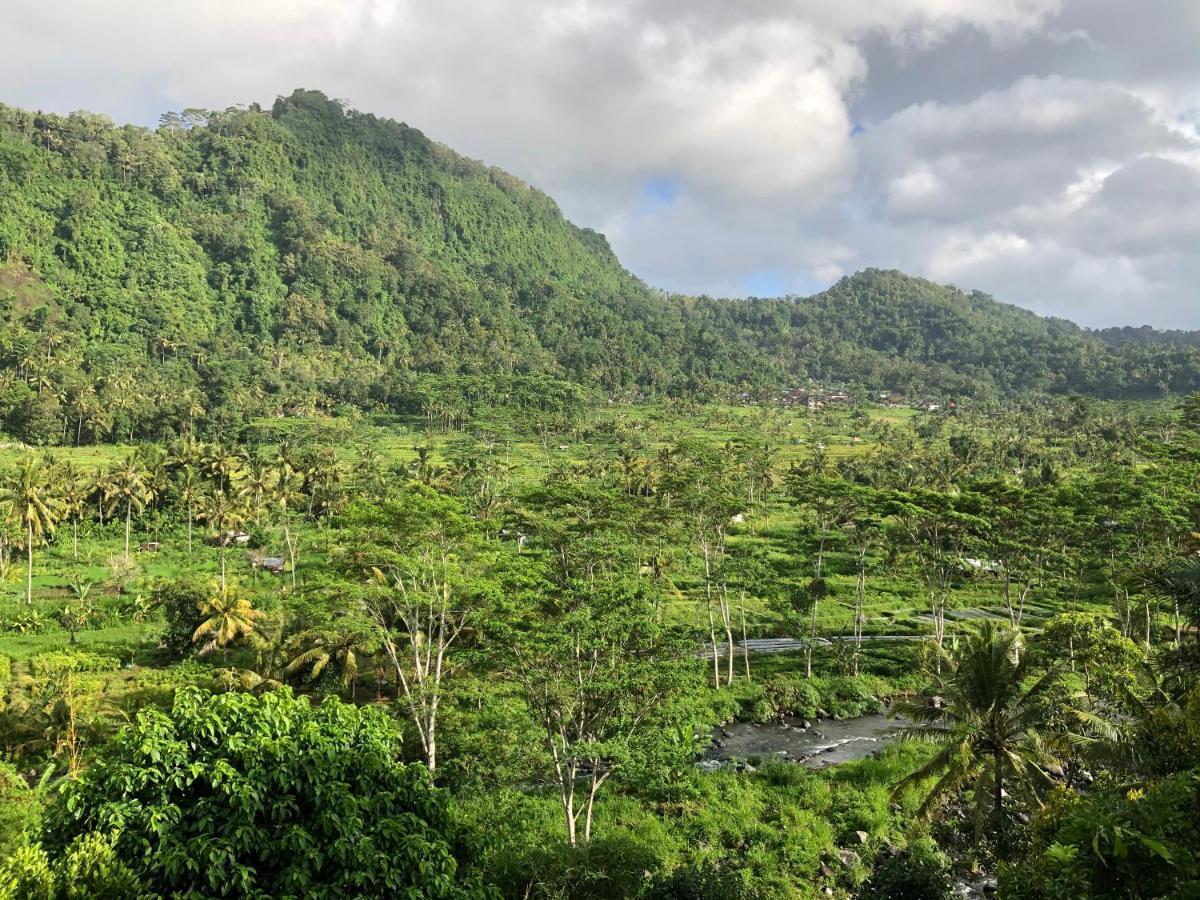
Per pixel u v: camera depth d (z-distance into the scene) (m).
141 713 15.59
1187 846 14.25
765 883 29.55
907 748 42.06
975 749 28.25
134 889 12.84
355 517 40.09
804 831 32.94
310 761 15.13
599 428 177.12
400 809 15.95
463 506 46.38
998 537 64.19
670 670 30.44
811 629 63.38
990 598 75.56
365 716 18.08
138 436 159.88
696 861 30.45
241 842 13.66
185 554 93.88
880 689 54.19
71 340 189.12
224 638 57.56
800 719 50.09
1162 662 23.61
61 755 40.06
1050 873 15.34
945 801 35.66
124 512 104.38
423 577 40.47
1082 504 67.50
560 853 24.30
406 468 118.62
